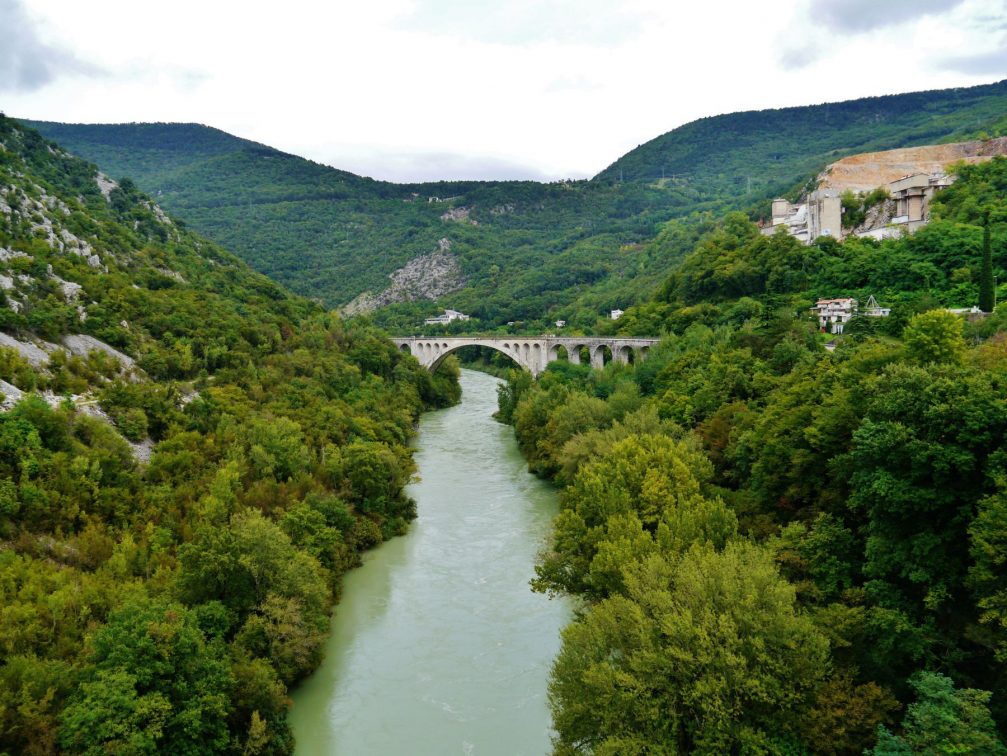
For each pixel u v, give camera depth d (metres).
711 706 23.27
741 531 38.88
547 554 41.84
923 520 27.20
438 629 42.25
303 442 63.72
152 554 39.41
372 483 58.25
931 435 26.73
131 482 46.62
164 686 27.53
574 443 61.72
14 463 41.38
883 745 21.34
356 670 38.03
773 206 163.75
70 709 25.92
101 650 27.86
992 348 42.56
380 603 45.62
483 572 50.22
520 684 36.56
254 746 29.30
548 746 31.66
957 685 24.33
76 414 51.16
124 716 25.77
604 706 24.81
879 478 27.50
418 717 33.97
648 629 25.55
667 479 40.97
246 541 36.12
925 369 30.83
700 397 63.34
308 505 50.34
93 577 35.75
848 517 32.84
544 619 43.31
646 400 75.56
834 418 35.06
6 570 33.22
